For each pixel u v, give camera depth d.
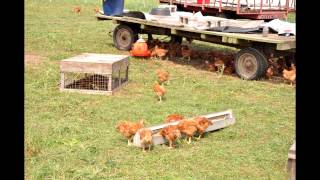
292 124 12.13
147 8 30.83
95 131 11.25
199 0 19.53
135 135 10.59
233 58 16.56
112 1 18.98
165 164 10.03
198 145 10.83
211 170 9.90
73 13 28.08
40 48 18.44
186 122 10.88
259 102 13.62
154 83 14.79
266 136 11.41
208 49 20.25
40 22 24.34
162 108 12.75
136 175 9.62
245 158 10.34
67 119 11.84
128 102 13.09
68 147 10.49
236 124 12.00
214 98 13.73
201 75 15.91
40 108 12.37
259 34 15.79
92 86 13.91
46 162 9.90
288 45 14.77
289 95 14.28
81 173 9.55
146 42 18.31
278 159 10.36
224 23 16.06
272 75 15.83
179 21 16.84
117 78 14.62
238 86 14.85
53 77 14.57
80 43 19.77
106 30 23.05
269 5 18.62
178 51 17.97
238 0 17.64
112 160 10.05
